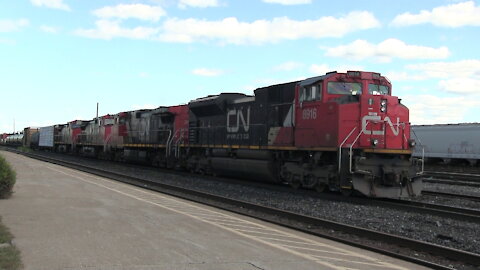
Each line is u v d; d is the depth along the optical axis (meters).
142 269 6.20
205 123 26.22
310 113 17.47
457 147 39.25
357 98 16.33
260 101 20.97
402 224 11.47
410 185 16.11
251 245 8.11
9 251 6.74
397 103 16.69
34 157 45.06
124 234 8.55
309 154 17.81
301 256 7.43
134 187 18.70
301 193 17.50
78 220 9.87
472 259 7.80
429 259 8.14
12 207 11.50
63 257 6.67
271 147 19.91
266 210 12.91
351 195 16.89
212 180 23.03
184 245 7.83
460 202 16.16
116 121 40.84
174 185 20.34
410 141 16.64
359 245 8.78
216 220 10.89
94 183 19.23
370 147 15.97
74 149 53.97
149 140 33.78
